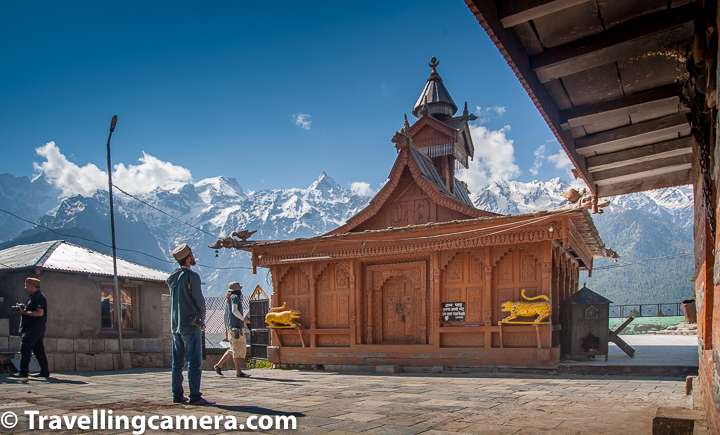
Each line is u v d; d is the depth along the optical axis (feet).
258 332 68.28
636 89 18.65
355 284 52.03
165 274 72.95
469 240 45.65
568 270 54.90
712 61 12.10
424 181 50.90
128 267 67.97
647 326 106.42
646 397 24.73
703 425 13.38
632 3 13.73
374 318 52.06
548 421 17.75
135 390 27.02
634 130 21.94
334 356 52.06
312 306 54.13
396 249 49.19
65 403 21.09
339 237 50.90
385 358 49.42
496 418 18.33
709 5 12.18
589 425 16.99
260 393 26.35
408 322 50.42
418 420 17.79
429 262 49.52
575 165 24.27
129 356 56.85
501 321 43.68
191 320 21.38
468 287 46.70
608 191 30.83
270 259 56.39
